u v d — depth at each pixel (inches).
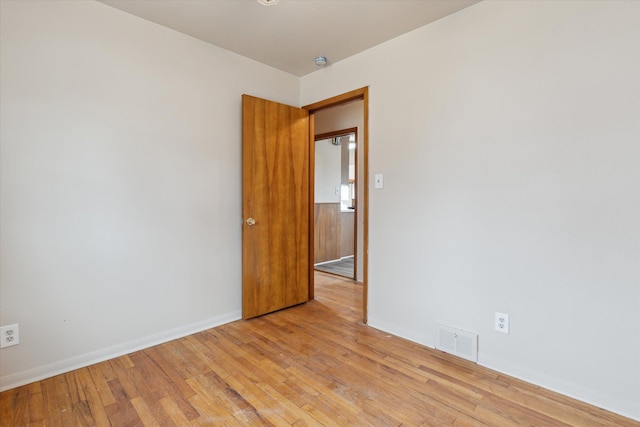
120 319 89.9
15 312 74.3
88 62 83.1
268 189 120.5
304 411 66.2
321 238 223.6
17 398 69.9
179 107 100.1
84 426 61.8
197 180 104.9
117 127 88.2
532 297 76.6
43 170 77.4
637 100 63.4
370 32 99.4
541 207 74.9
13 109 73.4
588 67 68.3
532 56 75.4
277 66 125.0
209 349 93.2
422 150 96.3
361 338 101.2
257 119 116.2
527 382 76.8
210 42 106.0
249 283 115.6
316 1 83.7
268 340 99.4
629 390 65.1
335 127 181.0
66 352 81.2
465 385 75.5
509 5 78.6
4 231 72.8
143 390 73.1
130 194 90.9
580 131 69.6
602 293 67.7
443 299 92.4
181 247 101.7
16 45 73.5
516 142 78.2
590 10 67.9
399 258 102.8
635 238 64.1
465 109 86.7
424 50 95.3
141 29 91.9
